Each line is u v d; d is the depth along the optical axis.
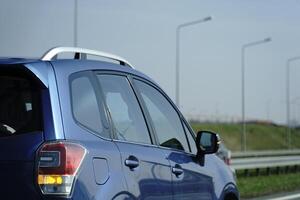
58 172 5.72
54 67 6.33
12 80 6.29
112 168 6.34
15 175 5.74
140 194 6.73
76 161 5.85
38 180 5.68
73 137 6.04
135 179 6.68
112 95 7.05
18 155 5.78
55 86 6.17
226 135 114.69
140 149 7.08
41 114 5.97
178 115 8.58
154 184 7.08
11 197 5.73
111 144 6.57
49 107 6.01
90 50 7.38
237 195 9.61
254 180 29.56
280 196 23.66
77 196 5.77
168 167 7.52
